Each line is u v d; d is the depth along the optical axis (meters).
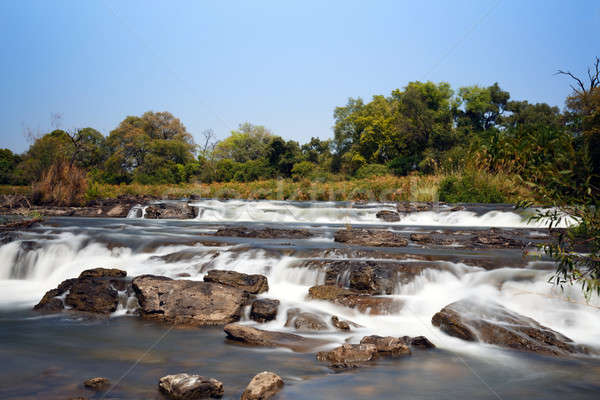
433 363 4.98
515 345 5.54
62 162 26.55
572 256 5.69
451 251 10.16
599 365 4.98
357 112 70.50
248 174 55.31
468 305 6.61
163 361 4.98
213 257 9.70
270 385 4.04
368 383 4.32
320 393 4.03
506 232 13.14
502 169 22.88
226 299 7.01
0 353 5.20
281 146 61.78
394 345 5.37
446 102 62.28
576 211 5.30
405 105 54.84
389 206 21.94
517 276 7.78
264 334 5.85
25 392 3.99
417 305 7.12
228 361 5.00
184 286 7.22
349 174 57.41
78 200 25.19
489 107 62.69
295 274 8.56
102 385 4.18
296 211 22.73
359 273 7.91
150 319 6.89
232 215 23.58
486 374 4.64
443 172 28.69
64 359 5.01
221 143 96.00
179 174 56.28
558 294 7.25
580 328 6.32
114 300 7.46
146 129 78.38
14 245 11.11
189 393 3.83
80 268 10.09
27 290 9.23
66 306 7.51
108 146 61.34
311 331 6.25
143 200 25.03
